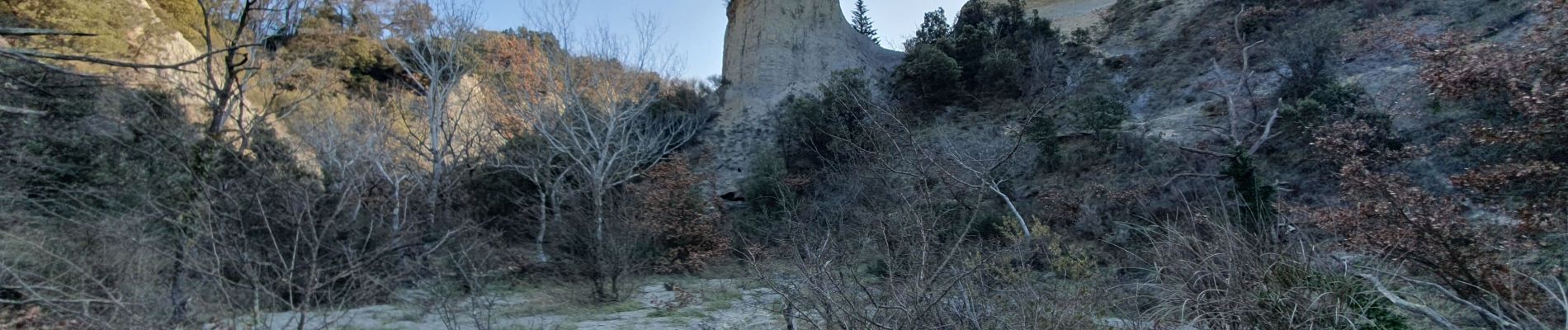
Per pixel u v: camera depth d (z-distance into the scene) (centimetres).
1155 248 612
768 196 2066
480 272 977
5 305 640
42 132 1027
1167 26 3066
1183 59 2691
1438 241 695
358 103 2134
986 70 2712
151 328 604
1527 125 992
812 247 688
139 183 927
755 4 3434
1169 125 2186
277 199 771
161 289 674
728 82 3309
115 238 717
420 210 1309
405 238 1001
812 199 1839
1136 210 1452
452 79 2064
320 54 2217
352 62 2398
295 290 661
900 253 604
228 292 614
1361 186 1007
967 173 1266
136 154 1017
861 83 2523
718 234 1745
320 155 1605
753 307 1003
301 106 1995
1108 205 1545
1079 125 2191
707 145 2861
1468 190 1036
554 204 1714
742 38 3406
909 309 519
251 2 1261
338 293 730
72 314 623
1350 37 2178
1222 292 523
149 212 817
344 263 751
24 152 987
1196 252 568
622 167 1967
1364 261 632
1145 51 2917
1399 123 1583
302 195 773
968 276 545
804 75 3275
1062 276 654
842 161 2005
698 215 1780
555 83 2086
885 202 1090
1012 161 1841
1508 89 1034
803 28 3394
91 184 997
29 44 1243
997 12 3238
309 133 1717
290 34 2117
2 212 798
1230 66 2477
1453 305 633
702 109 3077
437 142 1905
